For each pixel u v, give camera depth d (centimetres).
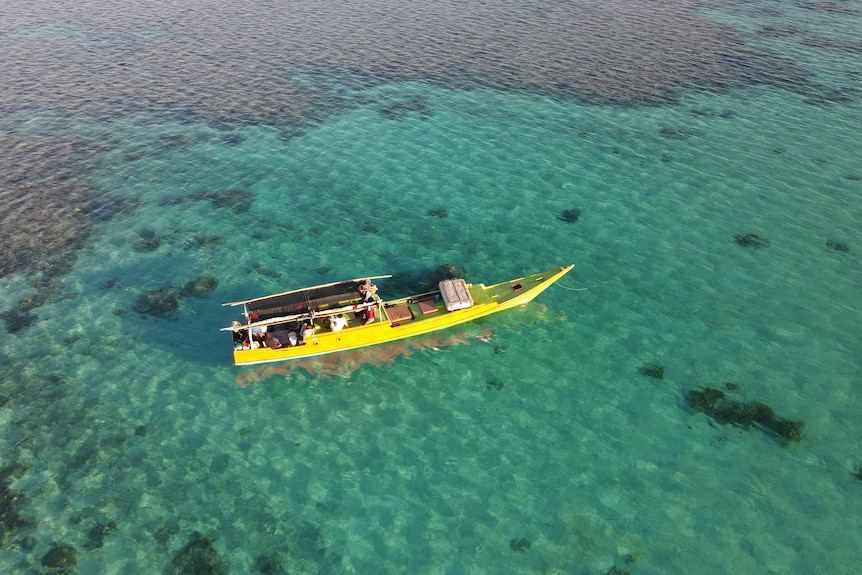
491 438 2614
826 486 2380
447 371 2944
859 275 3400
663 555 2170
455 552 2198
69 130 4978
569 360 2977
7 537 2266
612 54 6166
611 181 4256
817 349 2972
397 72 5872
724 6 7550
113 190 4272
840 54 6134
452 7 7562
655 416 2688
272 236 3834
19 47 6475
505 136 4825
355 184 4297
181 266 3603
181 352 3062
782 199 4019
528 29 6800
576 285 3412
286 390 2861
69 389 2852
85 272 3553
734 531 2239
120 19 7312
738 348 2995
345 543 2241
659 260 3562
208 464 2527
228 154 4662
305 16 7338
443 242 3759
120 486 2439
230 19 7281
